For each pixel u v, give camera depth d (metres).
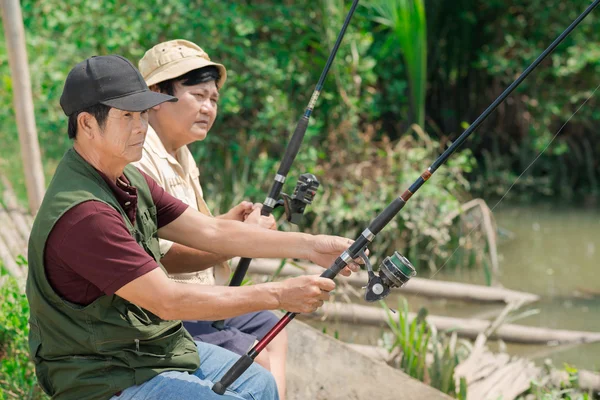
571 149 13.90
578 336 7.24
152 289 3.26
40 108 10.22
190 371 3.62
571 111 13.41
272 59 11.04
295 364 5.16
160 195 3.99
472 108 15.22
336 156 10.49
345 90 11.50
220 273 4.82
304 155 10.17
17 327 5.33
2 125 11.38
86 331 3.31
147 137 4.39
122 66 3.35
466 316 7.69
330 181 10.05
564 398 6.05
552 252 10.10
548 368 6.39
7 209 8.87
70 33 10.63
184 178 4.69
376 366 5.11
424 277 9.30
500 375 6.21
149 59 4.51
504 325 7.29
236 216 4.66
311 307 3.46
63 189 3.27
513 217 12.01
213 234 4.07
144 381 3.40
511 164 13.90
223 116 11.09
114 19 10.42
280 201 4.61
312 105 4.59
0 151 11.12
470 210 9.19
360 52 11.63
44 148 10.51
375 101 12.52
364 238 3.54
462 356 6.73
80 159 3.37
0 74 10.98
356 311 7.27
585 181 13.90
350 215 9.63
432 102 15.59
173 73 4.41
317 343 5.27
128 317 3.37
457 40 15.22
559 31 13.96
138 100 3.29
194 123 4.52
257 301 3.40
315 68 11.69
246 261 4.59
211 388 3.50
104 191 3.35
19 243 7.95
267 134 10.91
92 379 3.35
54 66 10.44
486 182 13.59
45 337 3.39
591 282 8.88
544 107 13.67
